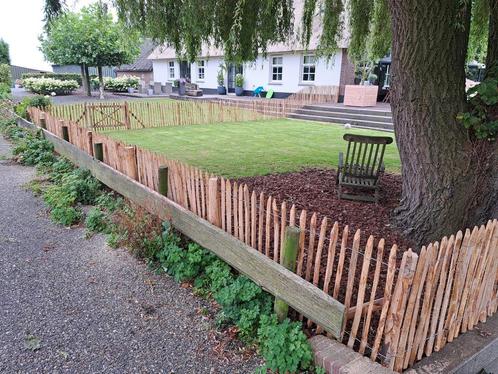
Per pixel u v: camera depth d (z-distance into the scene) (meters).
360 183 5.00
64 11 4.78
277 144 9.55
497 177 3.35
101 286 3.30
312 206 4.82
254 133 11.59
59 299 3.09
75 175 5.86
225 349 2.58
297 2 15.08
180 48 5.97
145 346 2.58
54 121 7.73
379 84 17.88
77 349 2.53
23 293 3.16
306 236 3.74
